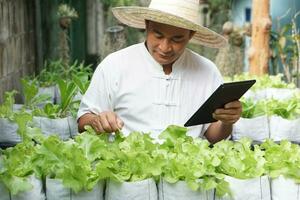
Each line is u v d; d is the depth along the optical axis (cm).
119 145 175
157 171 153
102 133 191
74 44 525
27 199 152
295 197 160
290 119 273
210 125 223
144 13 199
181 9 206
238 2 583
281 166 163
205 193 153
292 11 565
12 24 362
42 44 460
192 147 166
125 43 500
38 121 270
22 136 184
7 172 149
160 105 215
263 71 440
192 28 197
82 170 148
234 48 497
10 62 356
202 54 576
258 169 160
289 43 563
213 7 577
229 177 157
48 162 154
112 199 153
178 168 154
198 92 219
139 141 176
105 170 150
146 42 216
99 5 527
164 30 199
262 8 436
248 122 264
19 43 380
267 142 182
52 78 368
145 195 153
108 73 216
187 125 198
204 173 153
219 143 178
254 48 441
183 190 153
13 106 305
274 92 349
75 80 302
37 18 425
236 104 198
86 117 217
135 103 215
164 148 174
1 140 263
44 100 315
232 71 495
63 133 272
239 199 157
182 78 217
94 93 220
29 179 152
